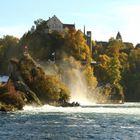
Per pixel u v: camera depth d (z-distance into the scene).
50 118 110.44
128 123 101.12
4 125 93.06
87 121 104.50
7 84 147.62
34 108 149.75
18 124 95.19
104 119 110.50
